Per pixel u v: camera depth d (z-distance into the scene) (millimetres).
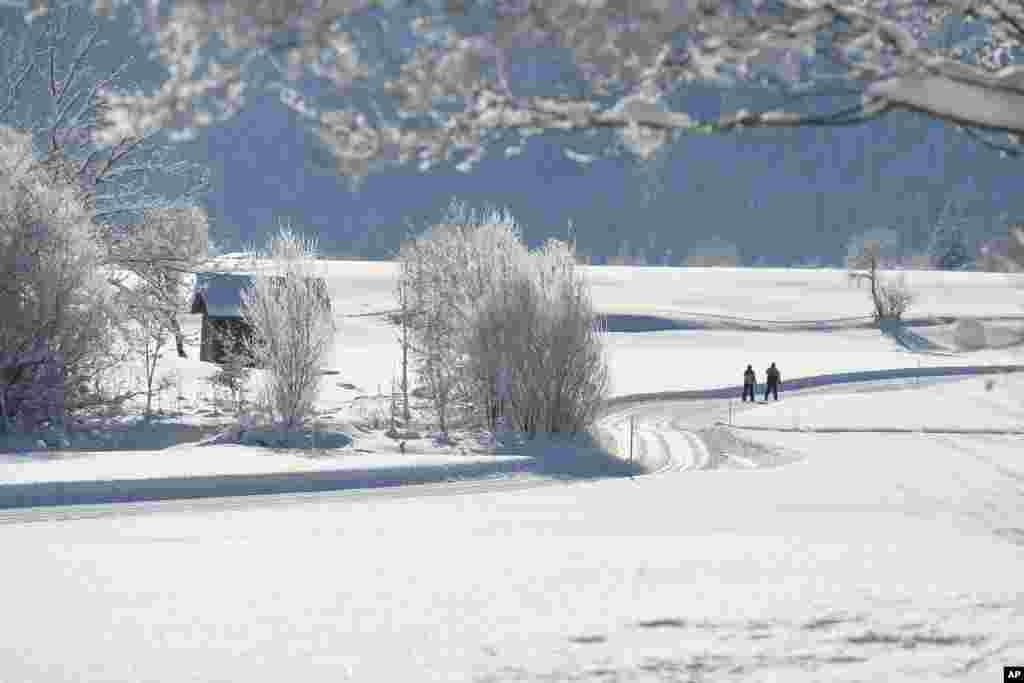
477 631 24875
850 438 112125
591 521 50719
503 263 105938
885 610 24906
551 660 21500
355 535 46438
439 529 48281
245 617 28141
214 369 140875
